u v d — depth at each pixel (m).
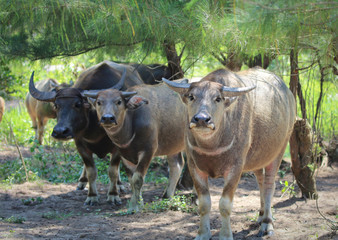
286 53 9.19
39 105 17.53
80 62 21.56
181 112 11.33
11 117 20.89
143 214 9.88
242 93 6.91
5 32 10.67
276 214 9.50
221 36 7.27
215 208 10.33
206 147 7.12
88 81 11.90
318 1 5.38
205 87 6.93
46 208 10.77
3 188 12.51
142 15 8.33
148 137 10.47
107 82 11.88
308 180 10.73
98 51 11.74
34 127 18.98
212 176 7.59
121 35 9.45
